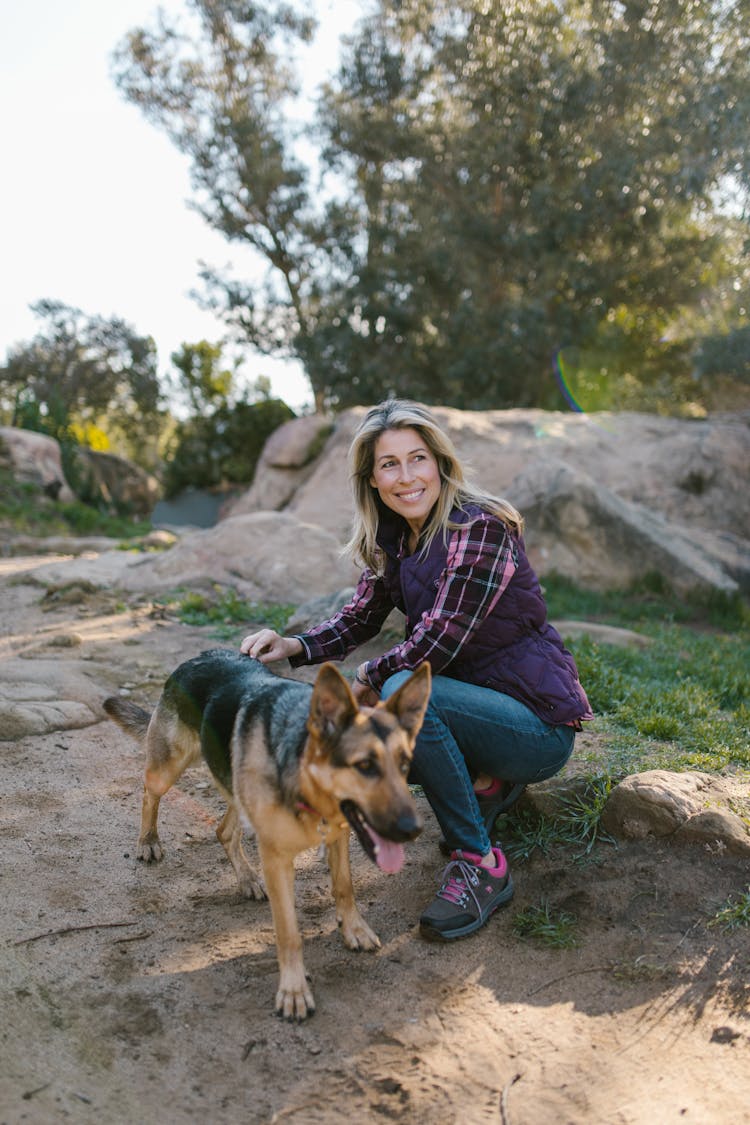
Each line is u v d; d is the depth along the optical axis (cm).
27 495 1989
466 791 360
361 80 2628
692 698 586
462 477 374
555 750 372
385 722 291
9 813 446
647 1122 261
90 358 4256
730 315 1886
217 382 3500
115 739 555
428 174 2659
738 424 1381
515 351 2492
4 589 994
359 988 326
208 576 966
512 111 2302
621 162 2066
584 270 2367
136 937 353
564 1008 314
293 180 3016
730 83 1574
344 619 414
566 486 1112
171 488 3334
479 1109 269
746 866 372
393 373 2830
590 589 1090
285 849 311
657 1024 304
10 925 353
